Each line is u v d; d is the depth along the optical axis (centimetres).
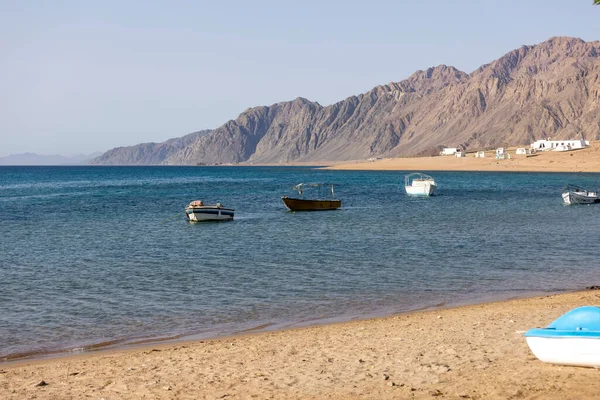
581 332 1376
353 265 3616
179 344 1970
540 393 1250
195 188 15812
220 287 3000
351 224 6388
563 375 1360
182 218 7406
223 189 15212
